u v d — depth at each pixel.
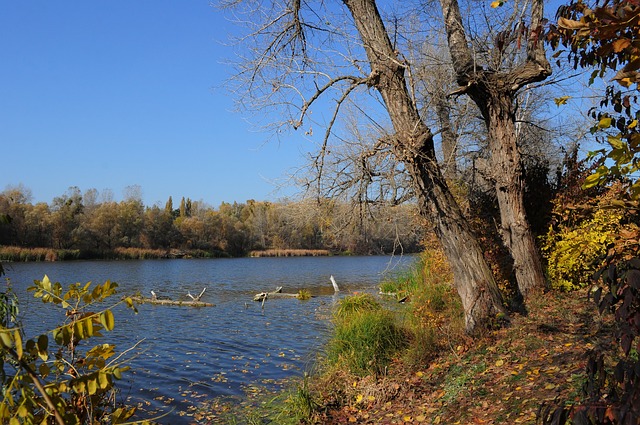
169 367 11.30
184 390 9.53
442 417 5.94
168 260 66.38
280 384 9.58
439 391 6.78
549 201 10.85
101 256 66.50
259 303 22.72
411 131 7.66
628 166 2.05
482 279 8.37
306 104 7.89
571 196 10.06
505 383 6.14
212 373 10.76
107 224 68.12
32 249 59.50
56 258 60.75
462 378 6.73
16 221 58.78
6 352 1.91
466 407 5.91
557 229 10.34
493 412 5.53
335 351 9.05
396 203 8.30
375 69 8.18
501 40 3.98
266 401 8.35
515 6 8.55
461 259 8.48
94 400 3.19
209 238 76.69
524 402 5.42
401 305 12.71
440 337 8.65
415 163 8.09
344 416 6.89
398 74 8.23
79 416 3.06
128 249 69.19
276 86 8.16
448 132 11.60
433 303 10.69
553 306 8.65
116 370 2.34
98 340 14.38
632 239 2.22
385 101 8.29
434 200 8.40
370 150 7.56
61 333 2.19
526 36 3.33
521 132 14.20
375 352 8.35
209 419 7.83
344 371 8.16
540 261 10.04
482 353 7.38
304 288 29.41
